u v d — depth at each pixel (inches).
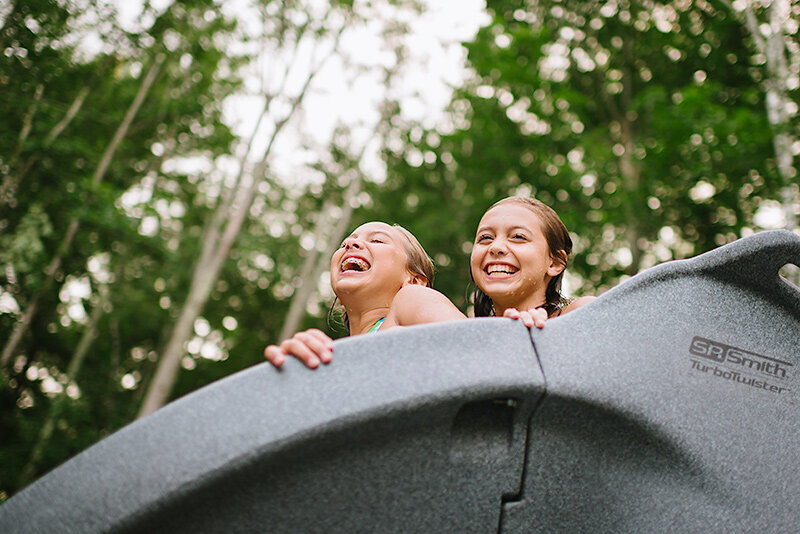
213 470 45.4
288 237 932.6
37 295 564.4
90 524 44.6
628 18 587.8
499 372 51.3
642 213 534.0
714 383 57.3
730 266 60.6
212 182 847.7
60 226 560.1
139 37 540.7
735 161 444.8
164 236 781.9
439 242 730.8
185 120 684.1
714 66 524.4
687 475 55.1
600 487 54.1
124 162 668.1
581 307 57.1
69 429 664.4
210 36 601.9
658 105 495.8
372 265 76.4
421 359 50.9
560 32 621.0
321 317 948.0
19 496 46.4
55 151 525.0
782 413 58.1
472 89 659.4
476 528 51.3
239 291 954.7
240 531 47.2
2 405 676.7
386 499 49.5
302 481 48.1
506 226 76.3
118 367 838.5
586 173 588.7
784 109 398.0
